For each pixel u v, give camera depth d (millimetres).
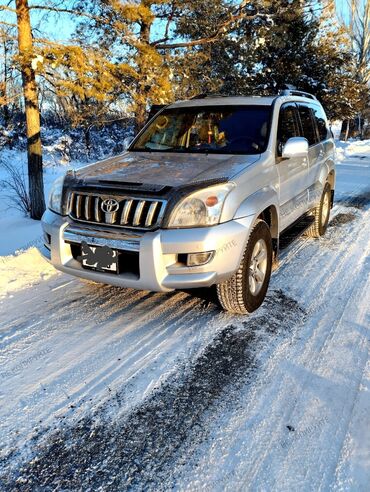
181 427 2555
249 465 2289
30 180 9078
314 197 5734
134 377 3016
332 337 3545
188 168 3795
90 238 3439
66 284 4621
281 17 11523
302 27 19125
